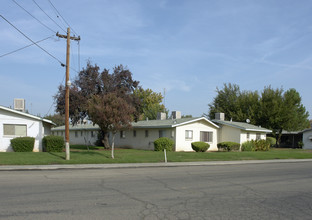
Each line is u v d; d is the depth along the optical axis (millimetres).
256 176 12914
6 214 6246
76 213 6418
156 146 26797
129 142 34469
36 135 23062
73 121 28109
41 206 6949
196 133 30312
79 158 18312
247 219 6258
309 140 40656
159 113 36375
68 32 17875
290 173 14219
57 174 12578
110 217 6176
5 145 22000
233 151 28953
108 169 15086
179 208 7039
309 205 7605
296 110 44906
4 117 22094
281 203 7773
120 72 28547
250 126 34000
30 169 14352
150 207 7074
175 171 14484
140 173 13461
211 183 10758
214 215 6500
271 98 41719
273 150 33938
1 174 12375
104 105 19156
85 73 27547
